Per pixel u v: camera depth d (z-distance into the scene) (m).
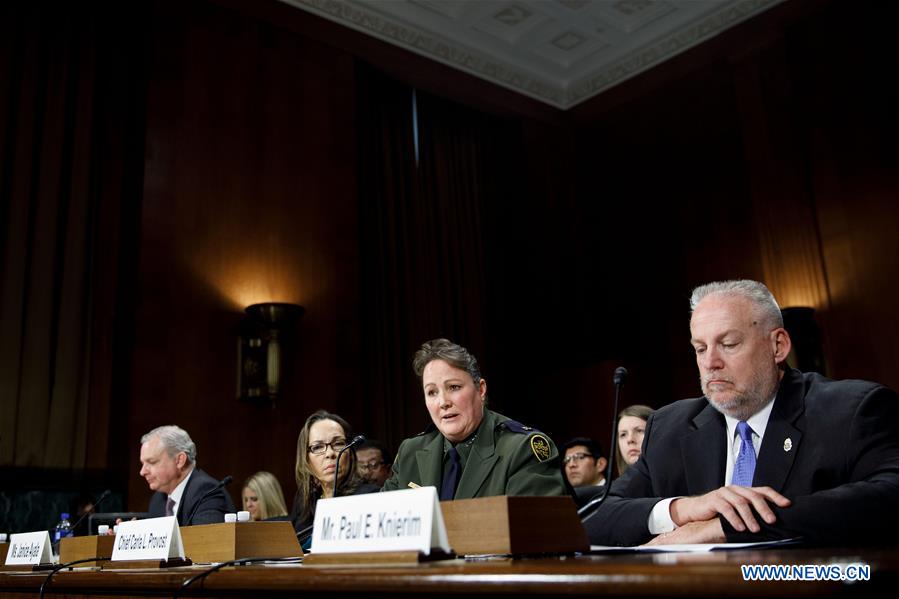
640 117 7.86
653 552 1.31
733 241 7.02
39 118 5.41
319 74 6.60
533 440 2.22
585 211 8.15
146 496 4.99
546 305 7.83
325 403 5.91
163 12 5.85
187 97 5.81
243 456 5.45
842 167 6.42
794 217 6.58
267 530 1.94
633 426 3.74
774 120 6.86
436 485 2.35
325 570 1.18
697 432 2.06
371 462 3.54
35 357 5.04
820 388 1.88
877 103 6.30
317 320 6.04
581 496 3.05
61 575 1.87
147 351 5.20
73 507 4.91
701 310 1.97
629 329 7.62
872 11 6.42
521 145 8.16
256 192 5.99
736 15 7.16
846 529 1.42
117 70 5.84
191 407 5.30
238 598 1.32
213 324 5.55
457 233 7.67
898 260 6.03
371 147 7.21
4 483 4.77
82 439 5.08
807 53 6.77
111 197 5.59
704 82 7.44
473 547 1.29
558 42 7.75
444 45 7.47
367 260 6.89
